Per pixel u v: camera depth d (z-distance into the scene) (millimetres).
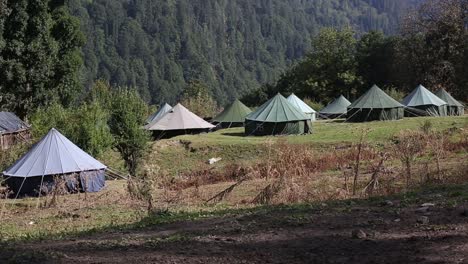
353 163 17375
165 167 26297
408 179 12672
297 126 32656
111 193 17828
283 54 176875
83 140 25781
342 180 14719
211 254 6121
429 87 52906
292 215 8477
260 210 9648
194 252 6234
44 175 19891
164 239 7059
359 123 35469
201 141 30078
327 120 41812
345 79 65188
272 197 12484
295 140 28406
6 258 6348
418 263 5469
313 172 16734
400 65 56438
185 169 25078
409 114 38312
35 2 45250
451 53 53375
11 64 43750
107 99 30594
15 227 11445
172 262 5797
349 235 6793
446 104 39188
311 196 12375
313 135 30734
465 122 28984
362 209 8711
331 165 17938
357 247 6199
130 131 25844
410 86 55375
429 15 54375
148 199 13273
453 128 27094
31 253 6488
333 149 23547
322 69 67500
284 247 6367
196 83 89562
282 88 77500
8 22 44344
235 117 41125
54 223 11766
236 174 20297
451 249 5844
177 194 14641
